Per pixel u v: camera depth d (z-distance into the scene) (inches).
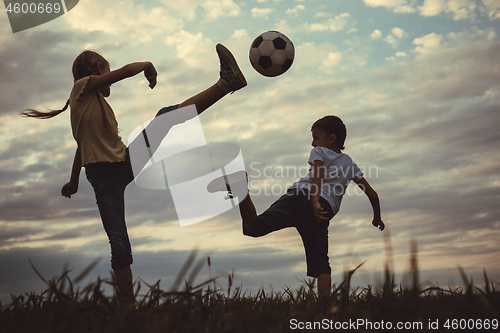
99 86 101.0
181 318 58.0
